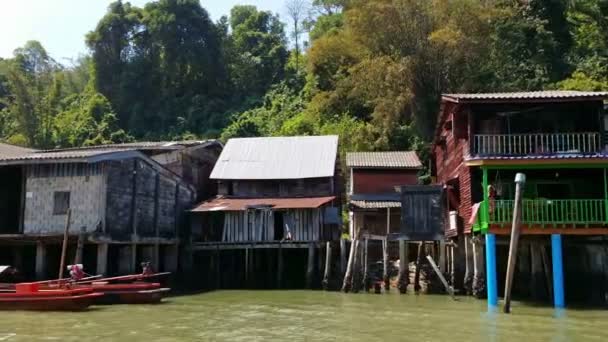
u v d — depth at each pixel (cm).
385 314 1886
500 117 2384
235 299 2386
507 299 1873
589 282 2273
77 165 2555
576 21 4866
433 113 4169
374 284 2605
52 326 1645
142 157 2764
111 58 6588
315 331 1559
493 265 2072
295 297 2448
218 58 6688
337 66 5134
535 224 2078
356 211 3350
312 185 3266
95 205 2498
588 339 1418
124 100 6462
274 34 7588
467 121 2414
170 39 6378
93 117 5972
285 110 5759
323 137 3556
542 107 2295
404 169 3369
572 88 3841
